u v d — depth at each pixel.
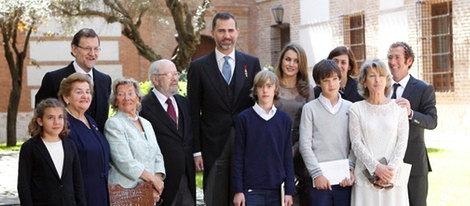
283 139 6.15
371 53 18.12
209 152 6.53
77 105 5.75
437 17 16.02
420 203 6.21
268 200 6.14
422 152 6.22
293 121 6.46
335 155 6.13
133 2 15.52
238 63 6.61
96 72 6.50
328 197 6.11
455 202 8.36
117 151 5.97
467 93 15.14
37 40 20.81
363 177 6.04
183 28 14.05
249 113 6.21
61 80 6.31
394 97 6.30
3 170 12.65
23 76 20.92
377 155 5.98
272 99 6.21
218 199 6.51
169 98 6.59
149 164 6.12
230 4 22.91
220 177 6.50
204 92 6.57
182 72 13.77
